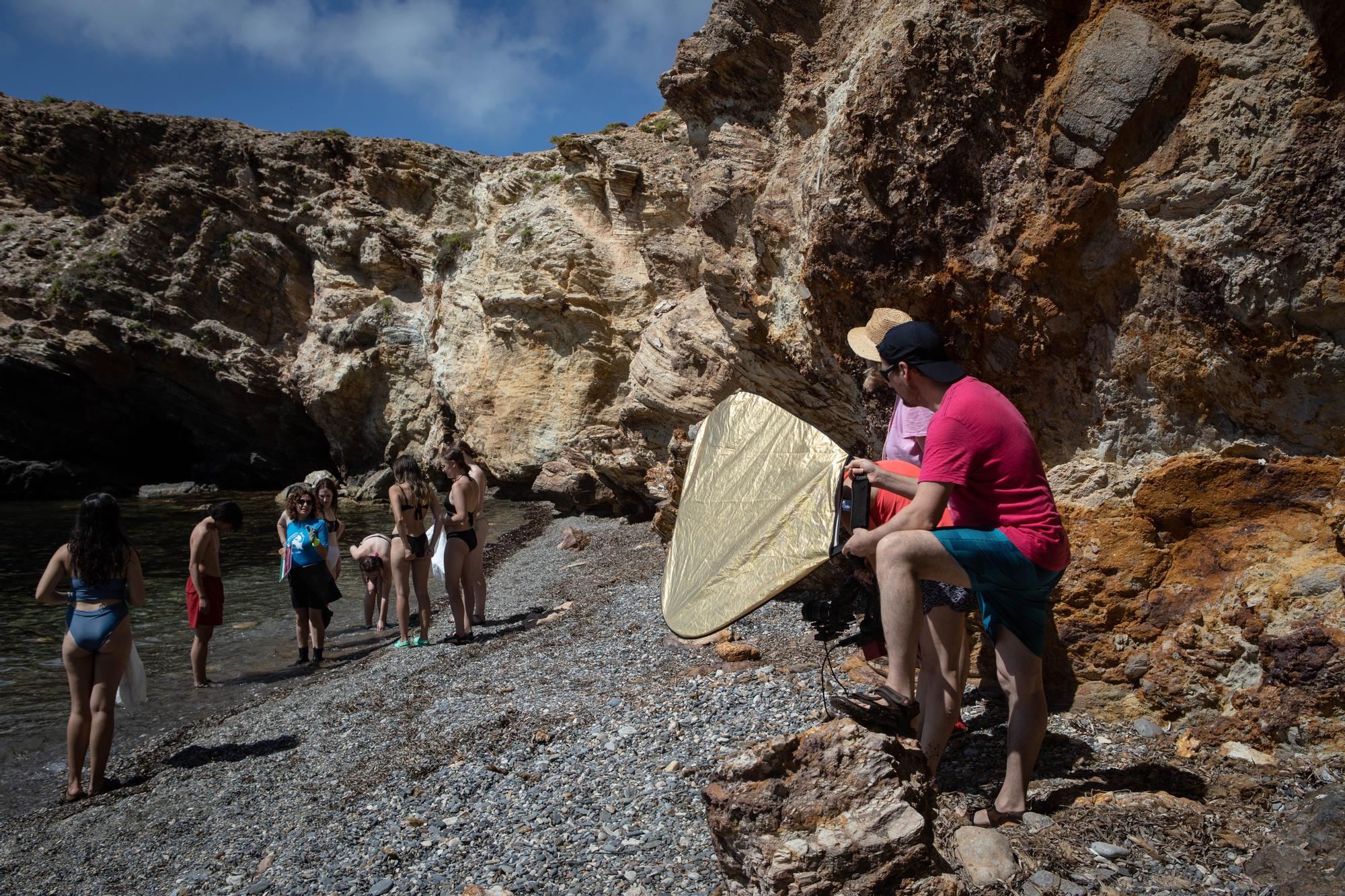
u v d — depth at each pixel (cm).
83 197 3550
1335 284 368
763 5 777
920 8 491
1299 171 375
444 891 370
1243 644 399
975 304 491
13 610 1342
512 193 2919
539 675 712
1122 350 446
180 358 3353
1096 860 312
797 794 302
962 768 395
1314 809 321
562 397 2577
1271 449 416
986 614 347
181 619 1216
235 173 3538
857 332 430
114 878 471
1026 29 454
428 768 535
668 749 481
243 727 729
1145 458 453
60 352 3231
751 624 759
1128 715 425
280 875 423
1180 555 436
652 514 1919
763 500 361
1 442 3291
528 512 2447
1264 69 386
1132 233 423
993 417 317
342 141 3556
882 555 321
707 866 346
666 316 1378
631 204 2500
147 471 3688
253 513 2642
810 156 705
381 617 1109
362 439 3456
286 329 3569
